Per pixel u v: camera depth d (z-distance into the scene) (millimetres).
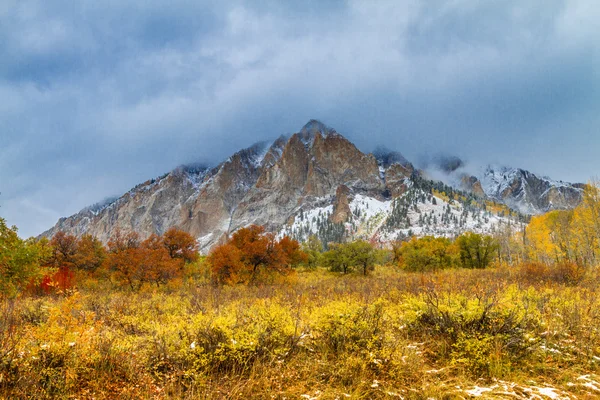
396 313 7633
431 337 6230
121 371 4523
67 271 27531
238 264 27656
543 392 4152
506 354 5168
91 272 30812
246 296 14477
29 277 10875
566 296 9375
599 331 6121
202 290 18469
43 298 11930
